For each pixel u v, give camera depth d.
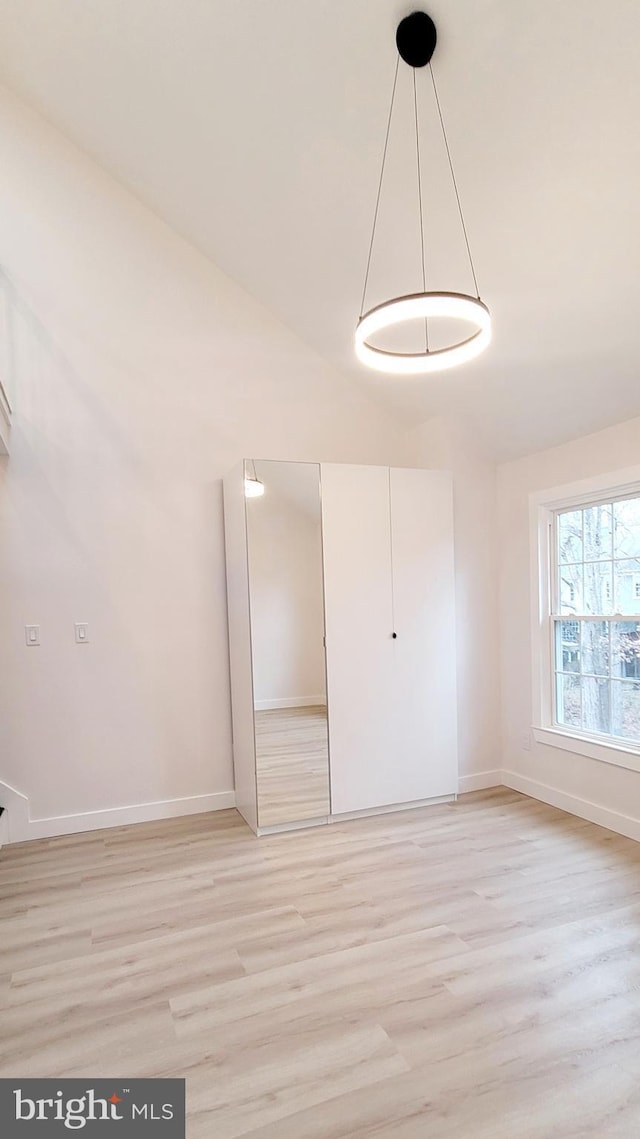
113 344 3.55
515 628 3.94
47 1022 1.86
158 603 3.61
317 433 4.05
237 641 3.56
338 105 2.40
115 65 2.75
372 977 2.04
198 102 2.70
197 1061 1.69
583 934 2.26
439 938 2.25
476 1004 1.89
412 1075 1.62
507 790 3.98
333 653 3.48
